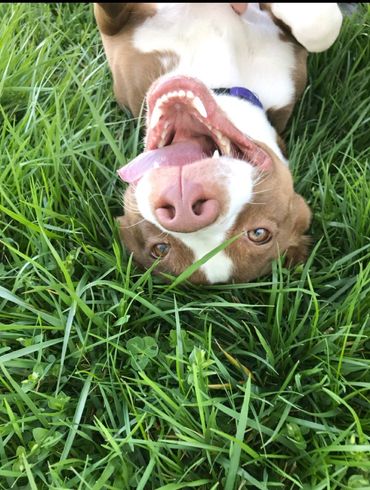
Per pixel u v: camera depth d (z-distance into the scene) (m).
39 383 0.31
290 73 0.37
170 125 0.29
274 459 0.30
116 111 0.42
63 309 0.33
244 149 0.29
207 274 0.32
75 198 0.37
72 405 0.31
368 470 0.28
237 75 0.35
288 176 0.33
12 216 0.32
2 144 0.37
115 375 0.31
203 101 0.28
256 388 0.31
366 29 0.45
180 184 0.26
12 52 0.41
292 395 0.31
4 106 0.41
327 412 0.30
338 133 0.43
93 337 0.33
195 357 0.29
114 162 0.40
